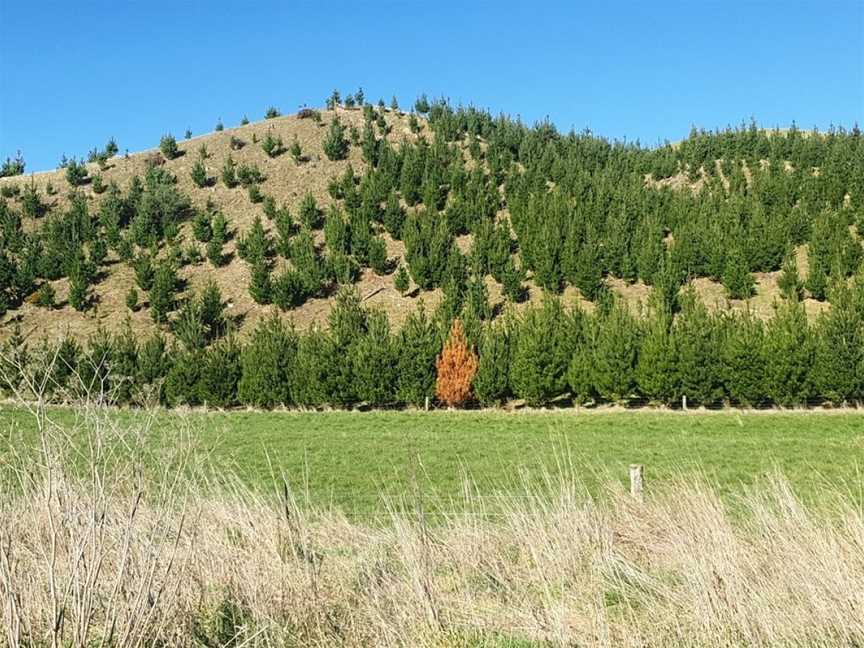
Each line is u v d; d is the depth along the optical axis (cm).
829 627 480
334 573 571
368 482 1684
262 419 3316
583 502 713
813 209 5644
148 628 435
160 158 7812
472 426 3036
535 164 7350
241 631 477
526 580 579
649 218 5581
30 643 397
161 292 5062
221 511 587
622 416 3272
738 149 7581
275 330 3975
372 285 5562
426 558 542
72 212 6238
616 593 566
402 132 8656
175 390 3759
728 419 3053
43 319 5075
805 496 805
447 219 6128
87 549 413
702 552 543
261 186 7144
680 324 3522
